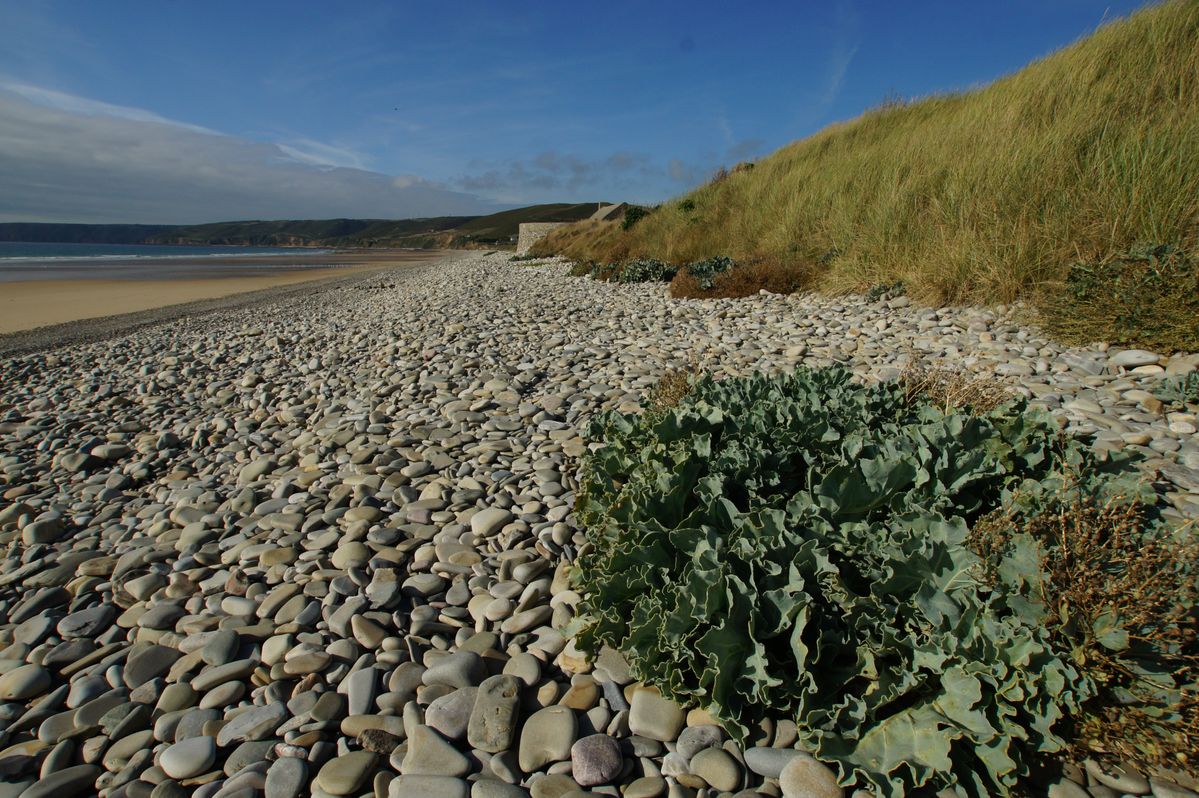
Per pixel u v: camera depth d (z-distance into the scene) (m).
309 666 2.25
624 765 1.79
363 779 1.78
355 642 2.39
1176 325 4.52
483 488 3.65
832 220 10.45
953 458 2.32
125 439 5.09
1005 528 1.94
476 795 1.71
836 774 1.67
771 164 16.09
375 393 5.71
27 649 2.49
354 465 4.11
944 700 1.69
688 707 1.93
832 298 8.53
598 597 2.17
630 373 5.61
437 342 7.63
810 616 1.89
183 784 1.83
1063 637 1.71
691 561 2.12
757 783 1.73
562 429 4.46
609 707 2.00
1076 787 1.60
